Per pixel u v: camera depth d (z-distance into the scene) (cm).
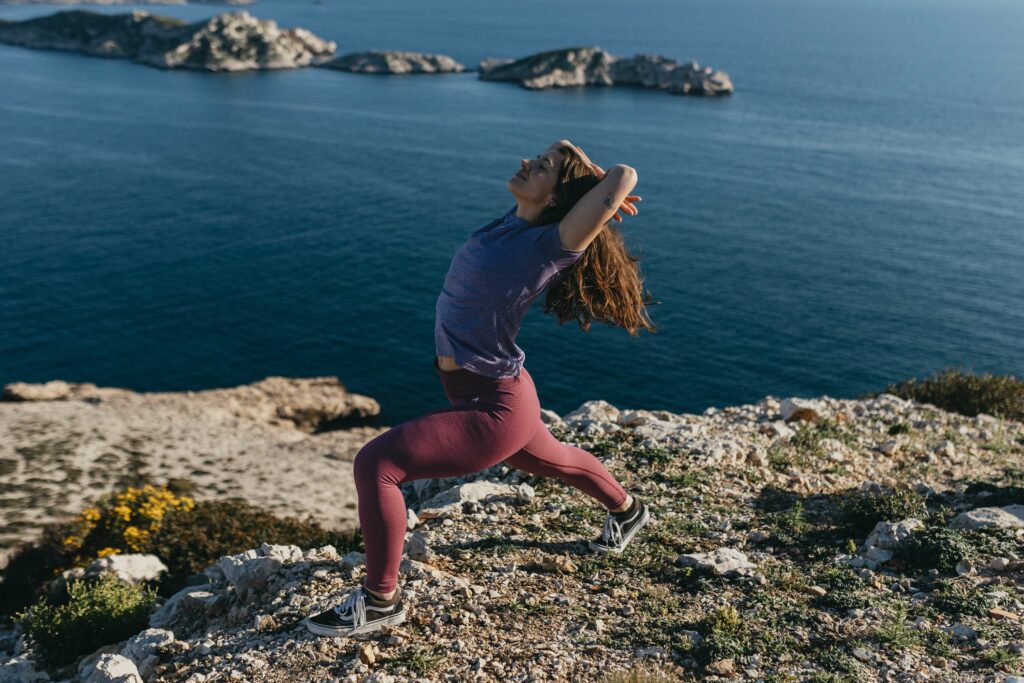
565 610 511
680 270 6350
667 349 4944
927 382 1268
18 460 3003
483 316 383
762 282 6166
